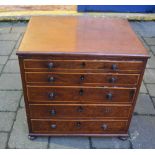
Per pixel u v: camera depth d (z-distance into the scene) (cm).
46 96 196
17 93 278
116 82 189
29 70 182
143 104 272
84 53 174
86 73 184
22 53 172
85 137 229
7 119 245
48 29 206
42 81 188
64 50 176
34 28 206
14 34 405
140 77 188
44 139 225
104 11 467
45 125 215
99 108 204
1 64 328
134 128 242
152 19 466
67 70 182
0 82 295
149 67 334
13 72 313
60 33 200
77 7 458
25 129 235
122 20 235
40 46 180
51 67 179
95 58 177
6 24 436
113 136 225
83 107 203
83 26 216
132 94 197
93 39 194
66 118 210
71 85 190
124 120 214
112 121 214
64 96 196
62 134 221
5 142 222
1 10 455
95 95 196
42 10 460
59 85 190
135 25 452
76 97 197
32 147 219
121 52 178
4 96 273
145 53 179
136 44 191
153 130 241
